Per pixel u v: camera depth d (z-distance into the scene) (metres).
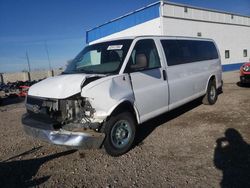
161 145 5.36
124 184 3.91
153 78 5.67
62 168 4.61
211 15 21.88
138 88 5.26
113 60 5.31
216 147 5.03
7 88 18.53
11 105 13.25
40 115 4.88
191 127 6.39
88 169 4.50
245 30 25.94
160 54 6.06
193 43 7.61
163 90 5.93
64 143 4.42
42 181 4.18
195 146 5.17
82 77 4.65
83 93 4.44
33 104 4.96
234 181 3.76
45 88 4.83
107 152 4.76
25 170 4.62
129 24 20.59
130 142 5.09
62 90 4.56
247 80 11.68
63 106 4.54
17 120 8.93
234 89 11.88
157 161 4.61
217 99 9.58
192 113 7.71
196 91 7.55
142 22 19.48
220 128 6.13
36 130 4.72
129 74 5.12
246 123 6.33
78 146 4.38
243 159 4.43
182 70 6.71
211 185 3.70
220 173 4.02
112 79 4.79
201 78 7.75
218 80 8.91
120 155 4.96
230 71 23.86
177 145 5.29
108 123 4.68
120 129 4.93
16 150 5.67
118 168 4.45
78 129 4.45
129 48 5.33
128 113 5.05
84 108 4.51
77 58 6.09
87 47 6.30
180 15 19.19
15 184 4.13
